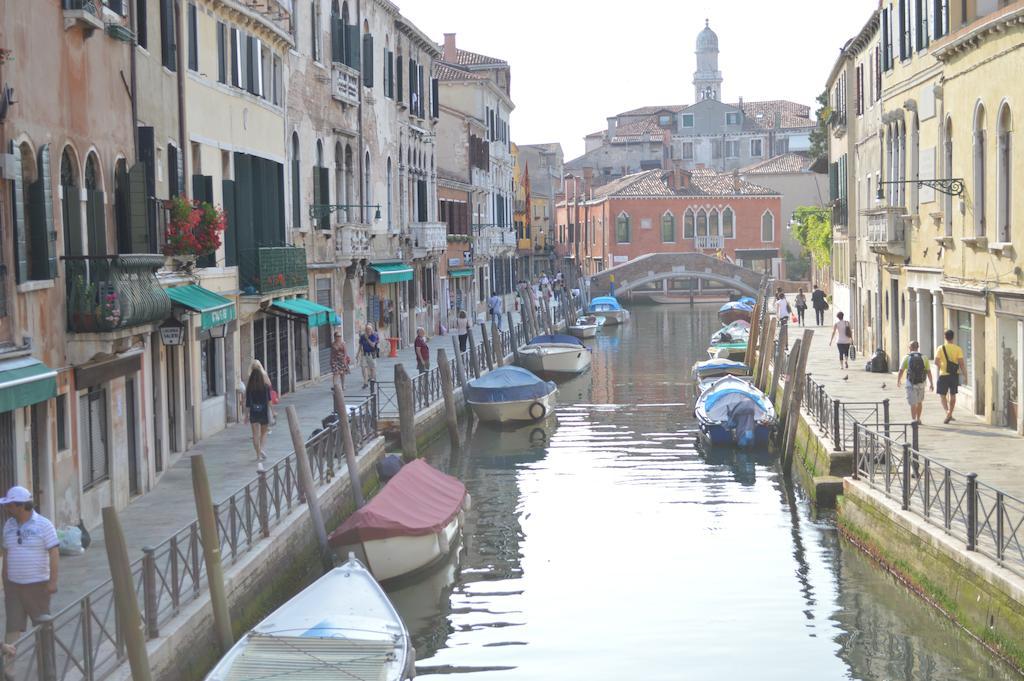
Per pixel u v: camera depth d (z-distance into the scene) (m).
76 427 14.98
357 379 32.19
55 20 14.55
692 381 40.69
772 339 32.81
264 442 19.98
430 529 17.05
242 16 24.52
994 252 21.17
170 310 17.44
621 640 14.86
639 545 19.30
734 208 86.19
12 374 12.18
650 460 26.62
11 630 10.51
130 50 17.66
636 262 78.06
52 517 14.09
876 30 33.94
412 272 40.59
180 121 20.66
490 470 25.89
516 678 13.75
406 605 16.47
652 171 90.00
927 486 15.29
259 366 19.52
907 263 28.59
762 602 16.08
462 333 37.69
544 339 44.94
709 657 14.20
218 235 21.53
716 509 21.64
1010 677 12.44
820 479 20.19
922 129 26.53
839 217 45.88
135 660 10.28
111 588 11.16
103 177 16.33
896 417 22.89
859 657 13.95
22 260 13.23
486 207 60.06
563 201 103.25
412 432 24.52
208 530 12.51
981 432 20.83
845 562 17.62
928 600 14.92
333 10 33.00
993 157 21.17
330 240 32.22
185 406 21.33
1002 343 21.22
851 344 33.44
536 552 19.05
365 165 36.53
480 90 59.00
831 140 49.56
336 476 19.56
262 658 12.04
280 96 27.89
